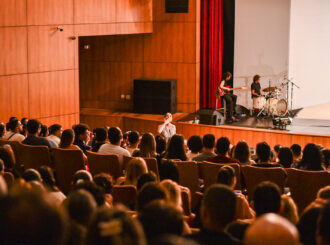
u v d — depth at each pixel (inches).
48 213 43.4
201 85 549.6
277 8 532.7
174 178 170.7
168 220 61.9
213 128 477.1
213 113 478.9
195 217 160.4
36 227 42.6
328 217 67.6
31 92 387.9
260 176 207.6
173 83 519.2
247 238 57.4
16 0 369.1
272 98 495.8
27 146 231.8
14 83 374.3
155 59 531.2
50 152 235.3
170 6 516.4
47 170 155.8
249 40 546.0
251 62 549.0
